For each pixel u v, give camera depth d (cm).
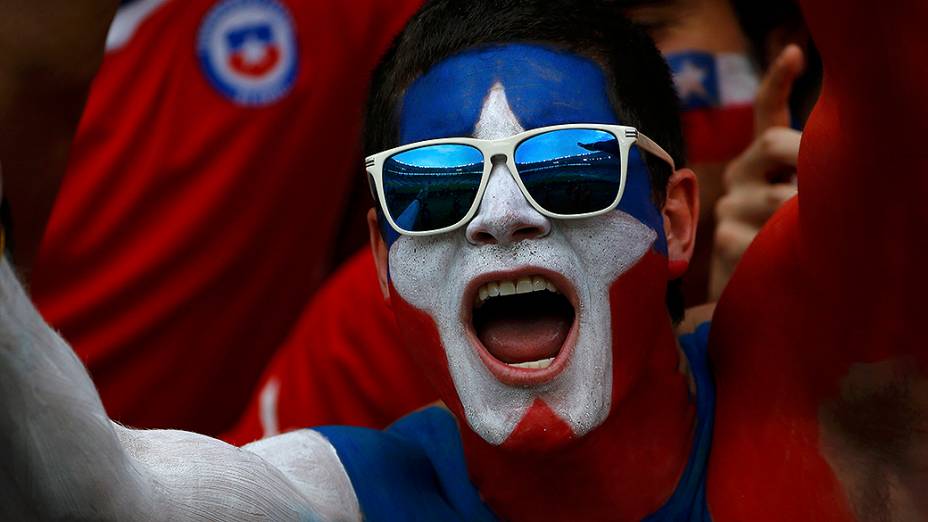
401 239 577
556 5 595
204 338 986
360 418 861
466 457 617
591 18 597
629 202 574
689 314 703
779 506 582
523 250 557
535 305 597
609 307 568
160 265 966
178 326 978
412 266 574
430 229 565
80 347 968
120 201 959
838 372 568
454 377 571
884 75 483
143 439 538
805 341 576
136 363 978
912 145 496
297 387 888
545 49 584
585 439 583
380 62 619
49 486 468
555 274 557
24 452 462
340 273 925
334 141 984
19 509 475
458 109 570
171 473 526
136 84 961
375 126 612
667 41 855
